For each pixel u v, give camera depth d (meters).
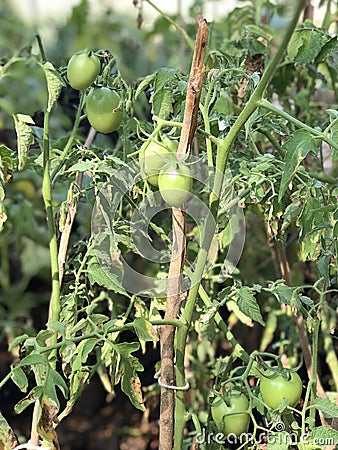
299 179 0.87
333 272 1.07
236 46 1.13
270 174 0.96
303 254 0.87
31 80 1.22
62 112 1.36
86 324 0.82
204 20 0.68
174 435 0.85
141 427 1.66
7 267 1.85
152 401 1.34
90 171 0.84
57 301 0.85
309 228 0.86
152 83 0.95
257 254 1.44
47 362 0.71
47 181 0.86
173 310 0.80
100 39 1.75
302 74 1.34
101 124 0.83
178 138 0.86
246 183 0.88
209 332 1.14
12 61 0.78
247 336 1.41
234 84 1.11
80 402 1.90
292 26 0.67
